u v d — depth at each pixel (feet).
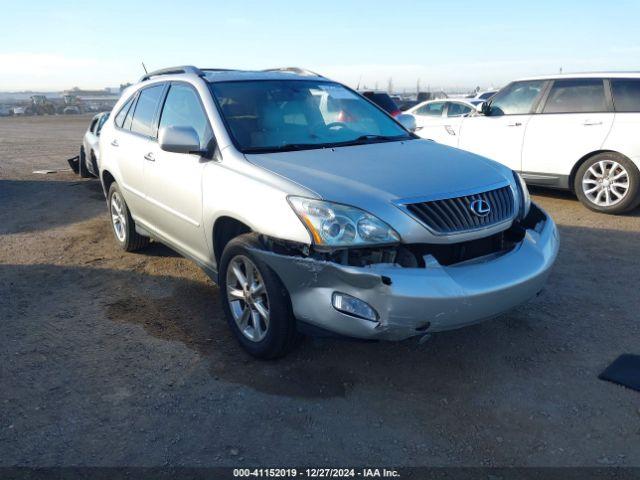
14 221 24.48
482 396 10.48
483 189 11.01
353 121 14.84
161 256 18.94
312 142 13.32
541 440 9.24
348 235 9.78
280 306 10.71
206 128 13.30
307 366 11.57
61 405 10.32
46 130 92.73
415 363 11.67
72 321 13.85
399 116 16.48
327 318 10.02
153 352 12.27
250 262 11.26
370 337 9.77
